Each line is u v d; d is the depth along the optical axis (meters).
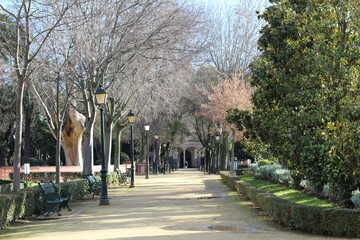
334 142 10.00
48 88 24.28
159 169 64.00
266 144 15.83
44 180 32.38
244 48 46.75
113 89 28.56
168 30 22.20
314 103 11.98
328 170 12.16
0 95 36.06
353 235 9.48
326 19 12.55
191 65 31.20
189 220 12.42
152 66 26.72
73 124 37.38
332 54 11.59
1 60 19.88
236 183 23.12
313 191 15.98
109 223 12.20
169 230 10.62
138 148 67.88
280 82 13.62
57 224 12.41
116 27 21.80
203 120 54.78
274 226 11.20
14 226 12.38
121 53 22.08
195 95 48.47
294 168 14.32
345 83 11.41
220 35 46.78
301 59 12.60
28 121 41.56
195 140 85.19
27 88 27.09
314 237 9.48
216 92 43.53
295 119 12.38
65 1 17.30
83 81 23.50
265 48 14.43
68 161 38.00
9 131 45.84
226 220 12.35
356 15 12.23
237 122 15.64
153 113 41.88
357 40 11.47
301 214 10.06
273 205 11.61
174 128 54.41
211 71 47.97
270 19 14.28
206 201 18.14
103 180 18.05
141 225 11.62
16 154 14.88
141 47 22.19
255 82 14.73
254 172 30.41
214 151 59.00
